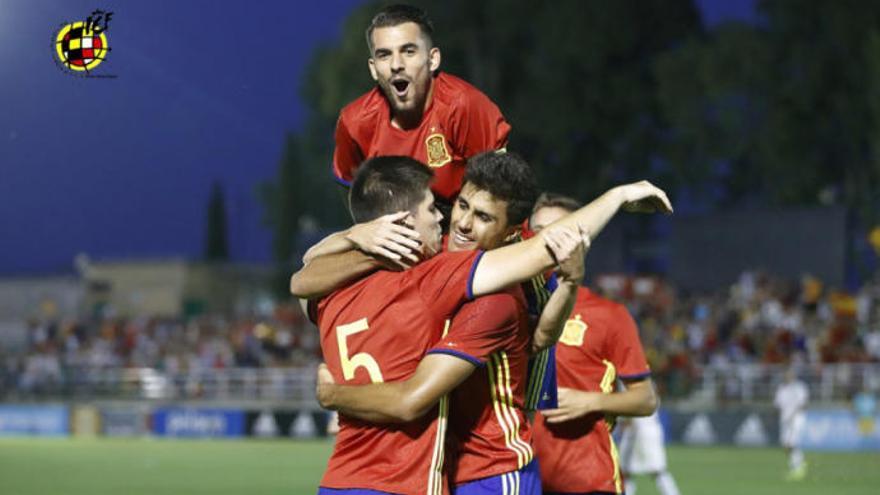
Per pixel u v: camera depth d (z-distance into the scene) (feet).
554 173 310.86
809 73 264.93
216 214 499.10
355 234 29.22
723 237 247.91
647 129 306.76
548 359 33.71
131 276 374.63
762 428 151.53
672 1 305.12
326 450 153.69
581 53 296.30
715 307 207.92
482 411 30.42
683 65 280.31
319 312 29.96
